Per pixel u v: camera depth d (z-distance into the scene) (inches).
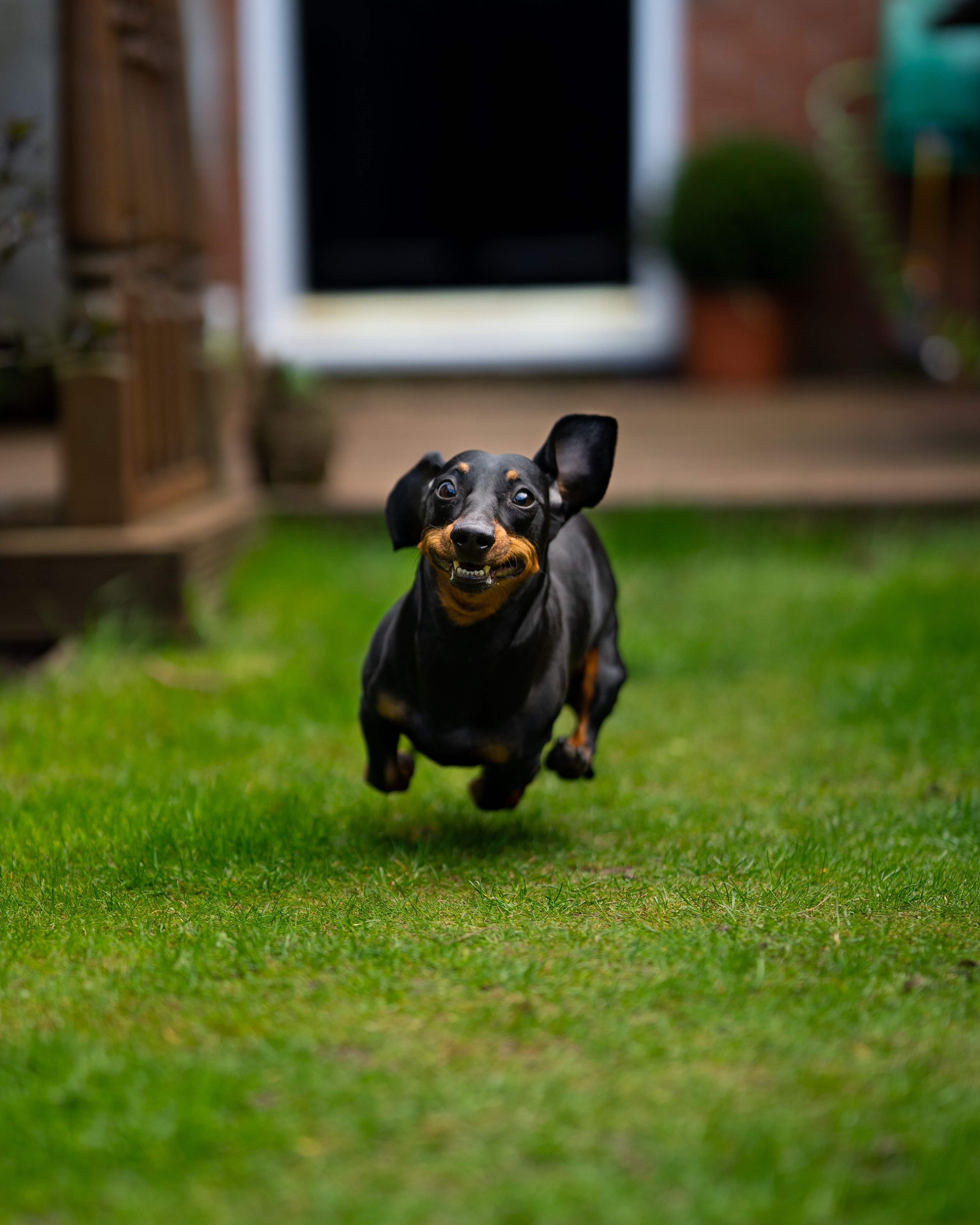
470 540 162.4
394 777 193.9
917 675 286.7
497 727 182.4
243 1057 134.9
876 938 163.0
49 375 542.3
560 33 705.6
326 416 437.7
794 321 709.9
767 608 353.1
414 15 703.7
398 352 702.5
